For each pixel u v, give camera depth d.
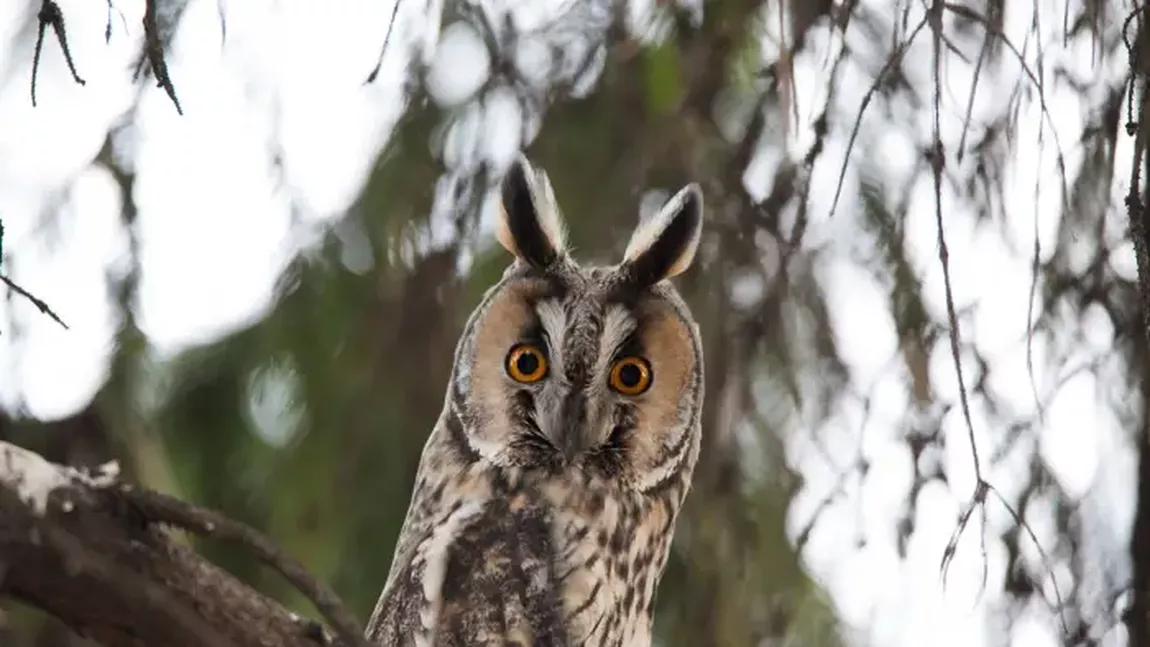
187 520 4.92
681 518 5.20
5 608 5.12
